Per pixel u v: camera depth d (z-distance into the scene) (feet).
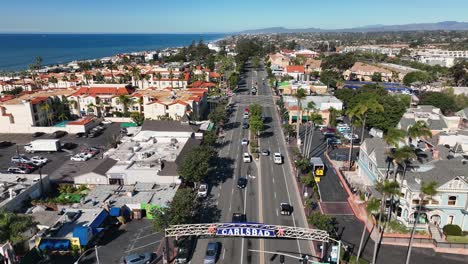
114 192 228.43
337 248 162.09
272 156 314.14
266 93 603.67
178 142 309.22
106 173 243.81
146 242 186.39
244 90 628.69
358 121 308.81
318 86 550.36
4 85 594.65
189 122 360.89
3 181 234.17
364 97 408.26
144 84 616.39
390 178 212.84
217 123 401.29
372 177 238.68
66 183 251.19
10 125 398.01
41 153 333.42
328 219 179.93
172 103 408.67
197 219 206.80
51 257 172.55
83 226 180.24
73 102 458.50
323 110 411.95
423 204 194.29
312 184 249.34
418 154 236.84
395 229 196.75
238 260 172.55
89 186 245.24
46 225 186.80
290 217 211.41
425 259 175.11
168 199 217.15
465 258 176.35
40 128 396.57
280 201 231.50
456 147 260.42
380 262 171.73
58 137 381.19
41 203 215.92
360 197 227.20
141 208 210.18
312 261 160.15
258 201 230.89
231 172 278.26
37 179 239.71
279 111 476.54
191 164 231.71
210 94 570.46
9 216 153.99
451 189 190.90
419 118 340.80
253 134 370.53
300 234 172.24
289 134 369.50
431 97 456.86
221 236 193.77
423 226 195.11
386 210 209.87
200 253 178.29
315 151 327.47
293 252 179.93
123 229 199.62
